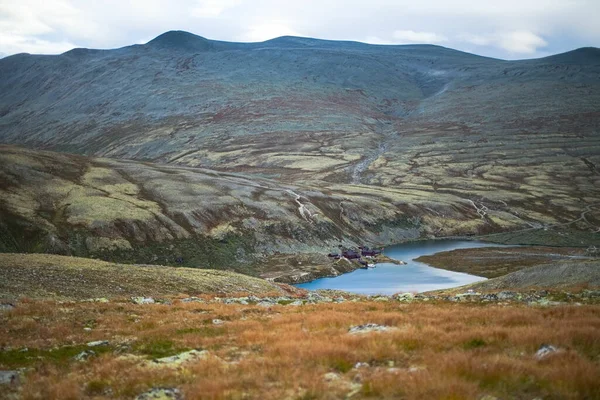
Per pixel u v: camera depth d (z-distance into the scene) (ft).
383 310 94.63
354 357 50.83
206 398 40.50
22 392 45.70
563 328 57.36
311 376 44.34
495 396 37.19
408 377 40.81
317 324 74.64
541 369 41.29
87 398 43.98
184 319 89.04
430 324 68.90
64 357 61.41
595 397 35.70
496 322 69.05
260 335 66.80
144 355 60.75
